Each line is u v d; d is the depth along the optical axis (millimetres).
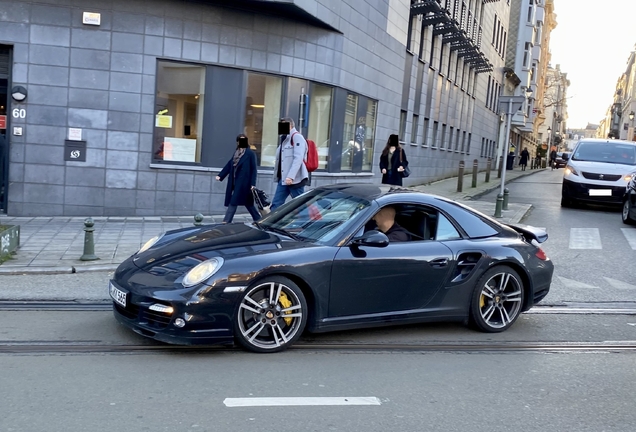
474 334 6332
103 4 12008
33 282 7590
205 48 12875
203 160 13172
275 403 4352
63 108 12023
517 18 53938
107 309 6555
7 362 4922
